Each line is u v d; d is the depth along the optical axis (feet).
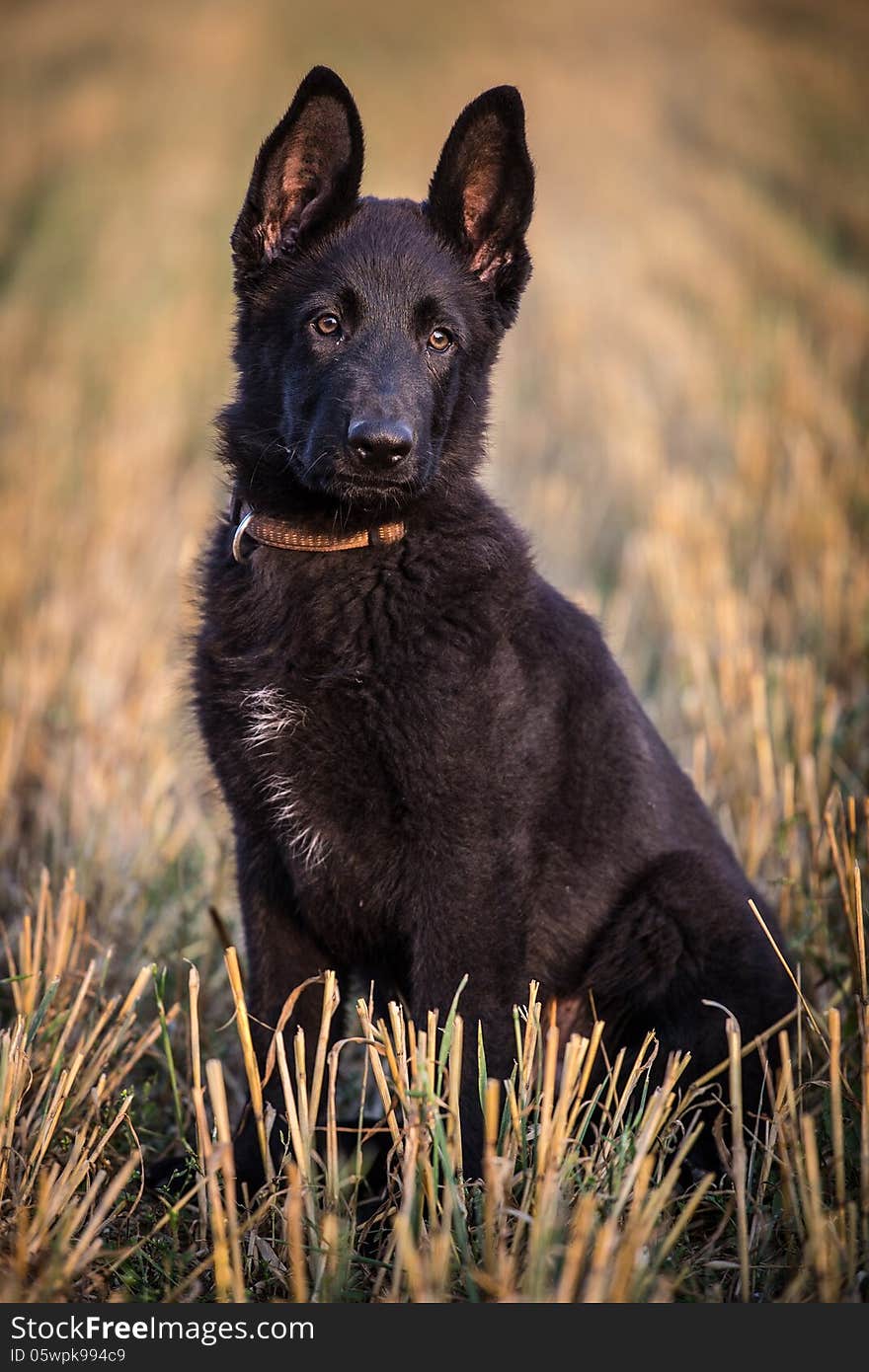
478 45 183.01
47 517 40.81
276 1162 15.64
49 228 103.86
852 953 16.42
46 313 79.05
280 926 16.63
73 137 135.85
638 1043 16.57
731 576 34.06
